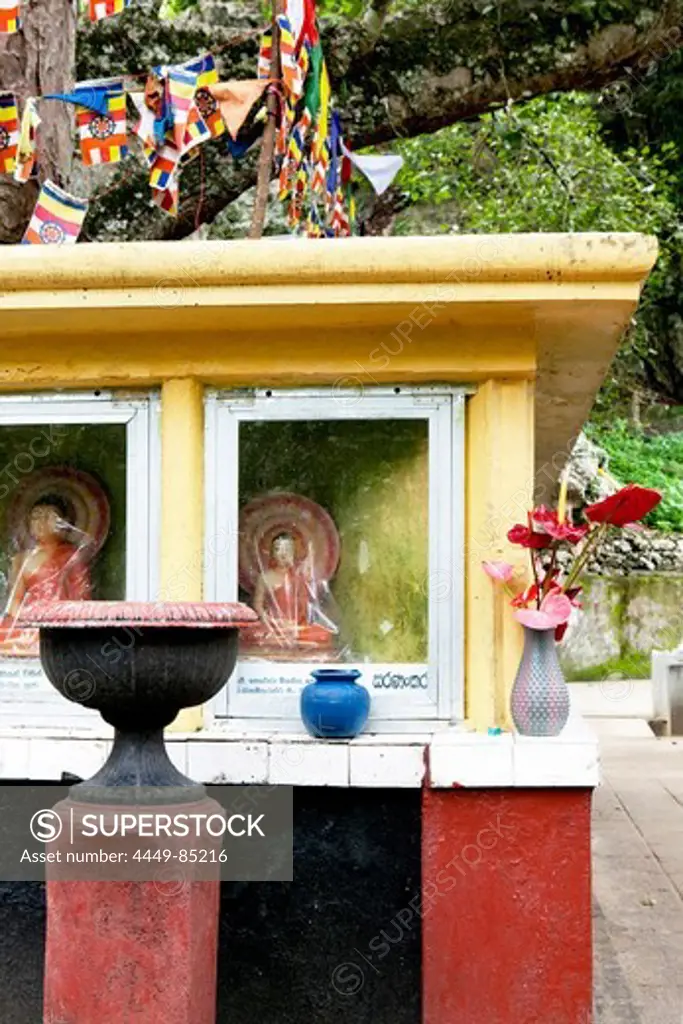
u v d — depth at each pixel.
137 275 3.72
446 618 4.06
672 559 17.33
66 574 4.23
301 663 4.12
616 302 3.70
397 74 8.68
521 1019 3.74
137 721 3.43
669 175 15.14
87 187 8.50
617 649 16.03
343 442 4.15
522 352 3.96
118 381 4.12
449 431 4.08
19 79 6.37
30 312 3.82
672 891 6.27
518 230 11.91
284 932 3.90
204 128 5.25
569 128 12.04
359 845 3.90
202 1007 3.44
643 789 9.05
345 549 4.14
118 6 5.36
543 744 3.74
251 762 3.87
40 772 3.93
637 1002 4.72
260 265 3.69
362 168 7.66
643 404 19.92
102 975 3.33
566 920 3.74
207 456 4.14
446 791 3.78
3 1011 3.95
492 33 8.64
